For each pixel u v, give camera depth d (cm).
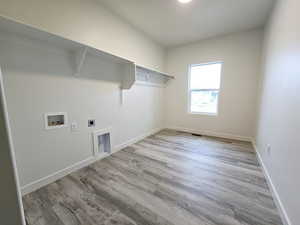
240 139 314
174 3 202
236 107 313
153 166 200
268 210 124
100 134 221
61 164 172
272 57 188
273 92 174
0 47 121
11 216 39
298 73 107
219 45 317
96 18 196
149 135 349
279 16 165
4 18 101
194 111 375
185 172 185
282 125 135
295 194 100
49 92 156
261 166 197
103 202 132
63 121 171
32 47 139
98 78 210
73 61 175
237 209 124
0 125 34
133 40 269
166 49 387
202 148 266
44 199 136
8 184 37
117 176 175
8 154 36
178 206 128
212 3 202
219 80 332
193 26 269
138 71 294
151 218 115
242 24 262
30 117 143
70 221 112
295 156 104
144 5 205
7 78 126
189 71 365
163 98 401
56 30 154
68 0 164
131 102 283
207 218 115
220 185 158
